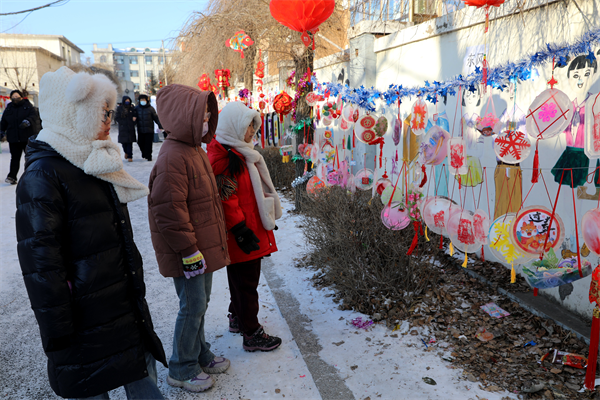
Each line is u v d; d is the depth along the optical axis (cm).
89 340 175
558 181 306
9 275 431
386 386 247
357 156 643
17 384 255
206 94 229
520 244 232
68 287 165
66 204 168
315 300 367
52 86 171
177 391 248
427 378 252
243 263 275
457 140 265
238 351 292
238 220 262
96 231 175
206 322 336
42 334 163
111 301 179
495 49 376
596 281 217
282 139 908
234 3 834
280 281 413
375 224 353
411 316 324
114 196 184
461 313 327
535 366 258
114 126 3375
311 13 373
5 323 334
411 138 333
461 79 296
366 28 589
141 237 566
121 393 249
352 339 301
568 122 211
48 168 165
